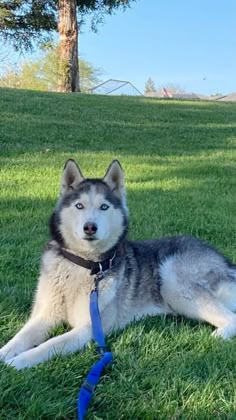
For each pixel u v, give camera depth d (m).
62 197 4.39
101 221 4.10
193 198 8.87
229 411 3.09
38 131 14.35
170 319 4.50
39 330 3.98
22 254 5.71
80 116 17.64
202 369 3.59
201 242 4.93
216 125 18.25
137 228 6.88
